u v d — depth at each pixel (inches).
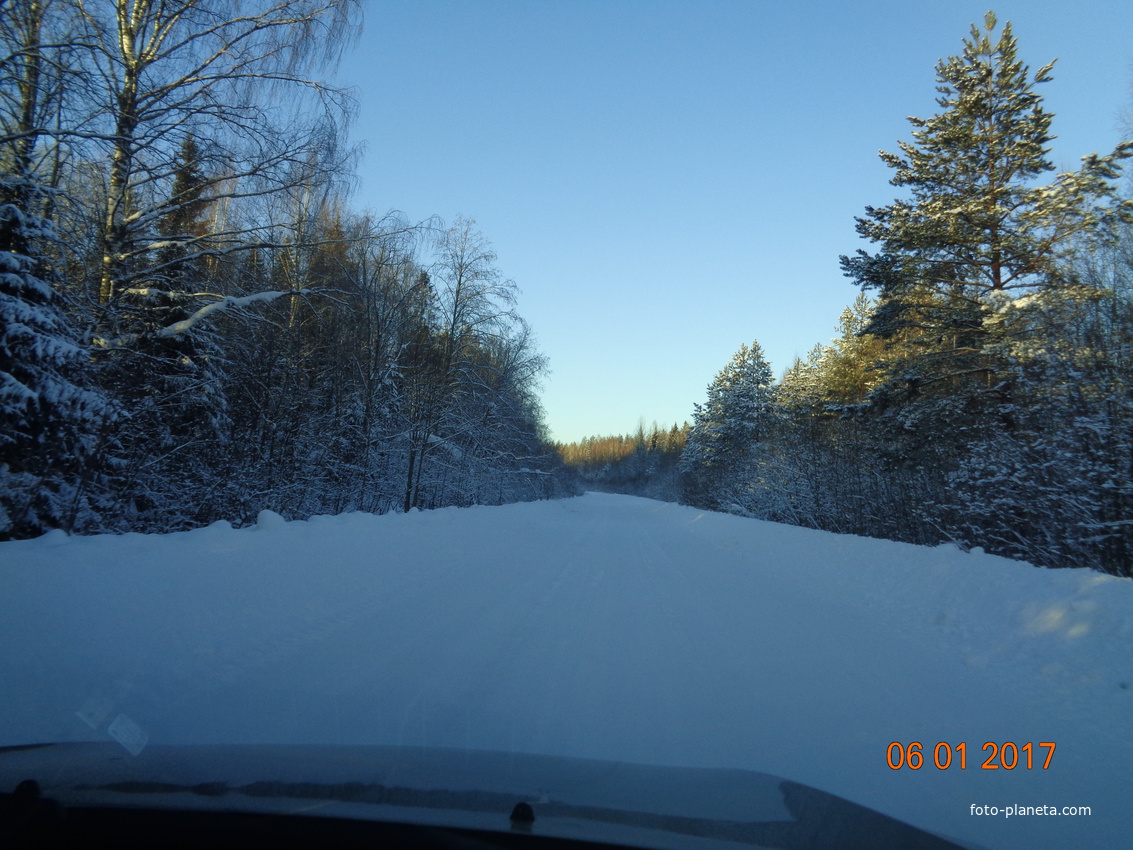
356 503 861.2
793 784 136.8
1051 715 193.2
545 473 1764.3
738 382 1916.8
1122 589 253.6
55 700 163.6
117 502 497.4
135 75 431.8
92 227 414.0
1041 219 673.6
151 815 104.3
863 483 966.4
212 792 115.3
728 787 133.2
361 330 800.9
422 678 201.0
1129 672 208.1
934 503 709.9
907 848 108.6
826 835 111.7
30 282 353.1
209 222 547.5
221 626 227.5
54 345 350.9
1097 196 640.4
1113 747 171.3
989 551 577.6
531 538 661.3
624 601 344.5
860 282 795.4
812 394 1480.1
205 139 447.5
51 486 414.9
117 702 166.6
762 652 252.7
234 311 499.2
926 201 751.7
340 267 673.0
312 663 207.3
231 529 341.4
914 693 210.4
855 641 276.2
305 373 745.0
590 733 165.2
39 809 105.2
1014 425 677.9
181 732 151.6
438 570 389.1
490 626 269.9
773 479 1248.8
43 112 376.8
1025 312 625.6
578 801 120.8
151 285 502.0
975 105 737.0
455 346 954.1
